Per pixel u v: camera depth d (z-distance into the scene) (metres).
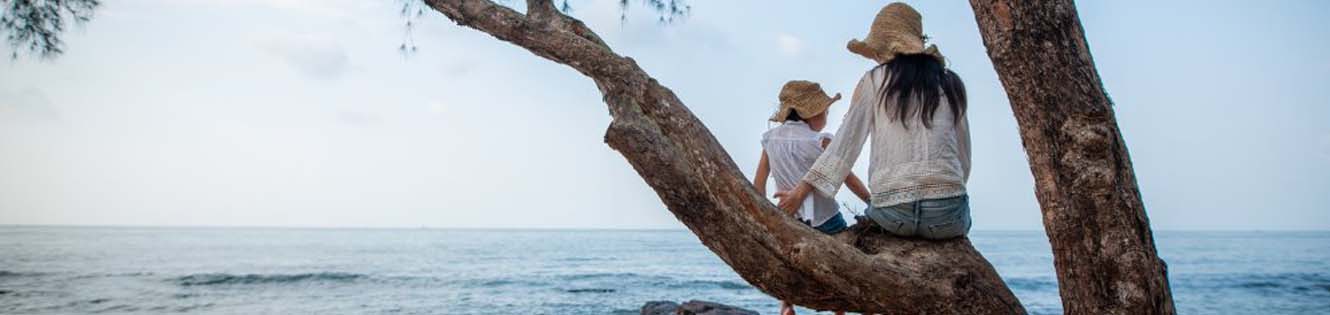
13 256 43.81
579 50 3.23
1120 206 2.68
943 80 3.25
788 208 3.34
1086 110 2.67
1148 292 2.64
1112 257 2.66
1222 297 25.34
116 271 32.78
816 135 4.47
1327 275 34.53
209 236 113.25
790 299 3.12
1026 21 2.70
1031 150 2.80
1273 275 34.75
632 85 3.16
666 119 3.11
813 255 2.98
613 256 55.19
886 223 3.28
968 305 2.99
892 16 3.39
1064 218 2.73
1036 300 24.34
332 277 30.91
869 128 3.34
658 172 3.05
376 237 118.12
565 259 50.25
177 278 29.36
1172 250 70.31
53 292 23.66
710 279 32.69
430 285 28.06
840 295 3.04
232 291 25.02
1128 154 2.79
